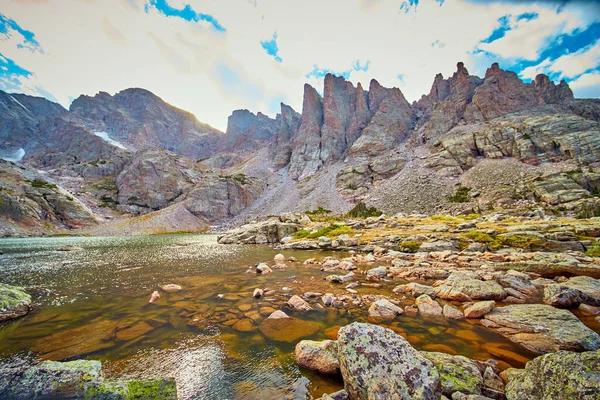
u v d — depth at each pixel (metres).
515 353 7.13
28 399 3.82
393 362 5.06
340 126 197.88
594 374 4.20
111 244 54.25
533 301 11.60
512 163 109.69
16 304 10.29
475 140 128.88
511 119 136.12
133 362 6.60
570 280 13.64
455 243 29.36
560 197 78.31
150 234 117.12
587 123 110.94
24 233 98.25
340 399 4.97
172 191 163.50
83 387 4.06
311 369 6.24
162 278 17.41
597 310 10.30
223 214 154.75
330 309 10.79
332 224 52.38
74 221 117.75
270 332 8.48
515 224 35.16
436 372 4.90
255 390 5.46
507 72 164.88
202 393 5.37
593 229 26.58
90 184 168.50
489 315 9.56
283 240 48.03
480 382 5.39
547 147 108.31
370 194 130.62
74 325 9.19
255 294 12.57
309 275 18.05
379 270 17.64
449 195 105.81
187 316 10.02
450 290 12.26
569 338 7.42
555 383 4.49
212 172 187.00
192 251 36.72
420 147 155.88
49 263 25.22
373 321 9.43
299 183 173.00
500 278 13.86
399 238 33.56
